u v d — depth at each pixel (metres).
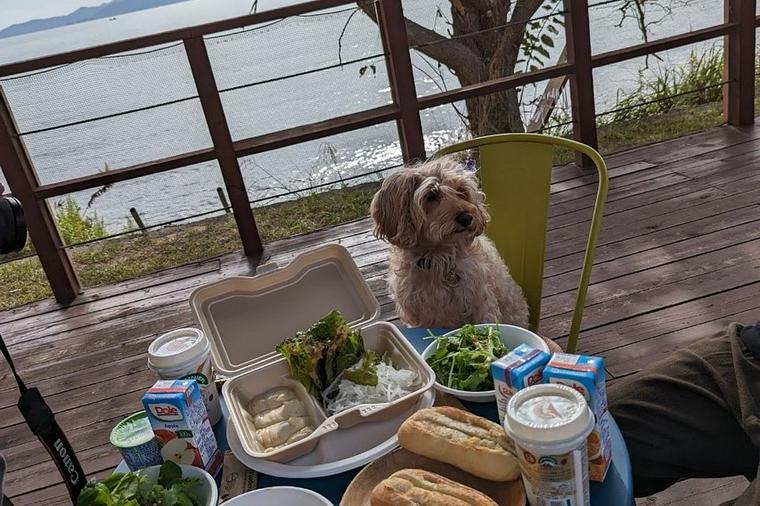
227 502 1.08
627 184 4.20
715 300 2.94
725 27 4.46
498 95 5.07
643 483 1.48
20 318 4.04
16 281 4.62
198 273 4.16
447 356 1.45
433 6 4.84
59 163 4.13
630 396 1.55
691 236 3.48
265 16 3.97
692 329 2.79
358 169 5.18
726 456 1.41
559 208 4.07
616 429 1.22
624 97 5.48
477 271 2.33
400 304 2.50
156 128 4.22
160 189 5.43
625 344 2.78
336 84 4.53
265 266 1.75
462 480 1.10
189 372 1.34
